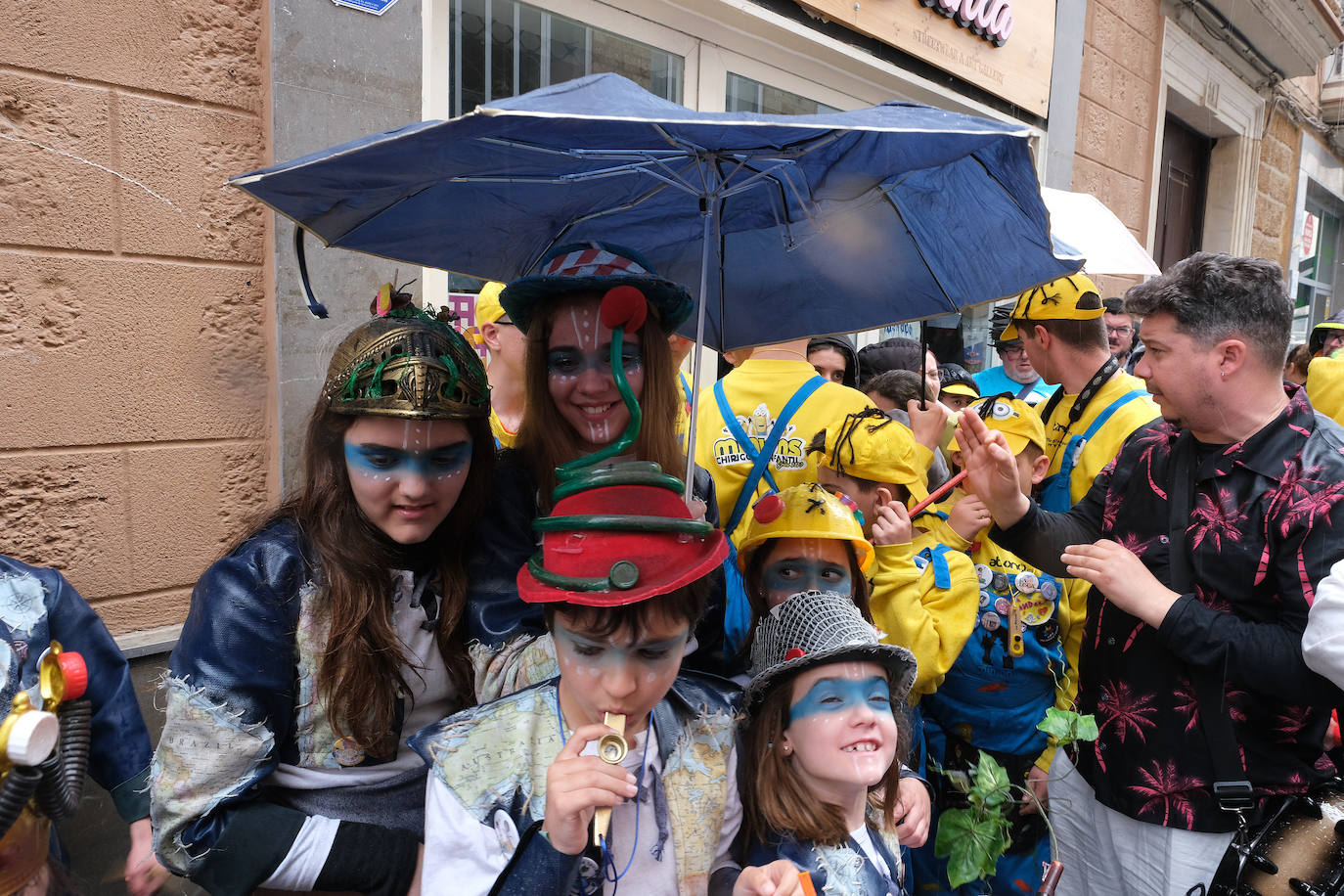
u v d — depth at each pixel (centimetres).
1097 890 180
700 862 116
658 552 101
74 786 118
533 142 109
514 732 116
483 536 135
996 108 557
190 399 251
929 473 264
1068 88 607
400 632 125
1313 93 1011
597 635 102
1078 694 184
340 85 268
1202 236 900
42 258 223
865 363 384
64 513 230
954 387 357
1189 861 155
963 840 156
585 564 100
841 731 117
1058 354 253
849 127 90
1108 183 686
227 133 254
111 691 161
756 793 123
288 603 119
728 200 151
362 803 123
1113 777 165
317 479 124
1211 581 150
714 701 128
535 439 140
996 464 179
